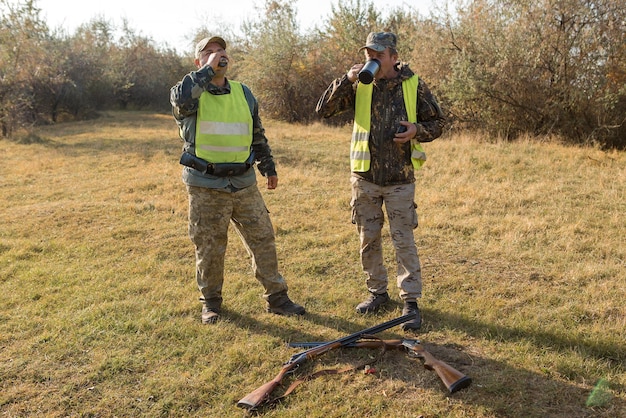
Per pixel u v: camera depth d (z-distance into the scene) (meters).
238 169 4.07
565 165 10.16
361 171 4.14
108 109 32.94
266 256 4.32
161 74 35.38
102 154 13.29
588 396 3.18
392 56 3.95
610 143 13.90
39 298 4.86
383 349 3.62
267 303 4.47
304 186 9.27
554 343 3.82
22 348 3.88
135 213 7.74
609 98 13.17
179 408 3.21
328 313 4.40
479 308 4.38
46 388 3.41
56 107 26.33
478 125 15.45
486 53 14.54
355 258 5.70
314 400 3.23
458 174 9.79
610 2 13.31
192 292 4.89
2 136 18.08
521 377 3.39
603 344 3.73
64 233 6.90
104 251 6.19
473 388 3.28
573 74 13.87
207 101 3.99
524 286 4.83
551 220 6.88
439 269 5.25
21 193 9.54
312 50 24.23
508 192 8.34
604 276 5.03
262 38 24.38
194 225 4.16
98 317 4.36
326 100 4.16
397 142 3.87
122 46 35.22
